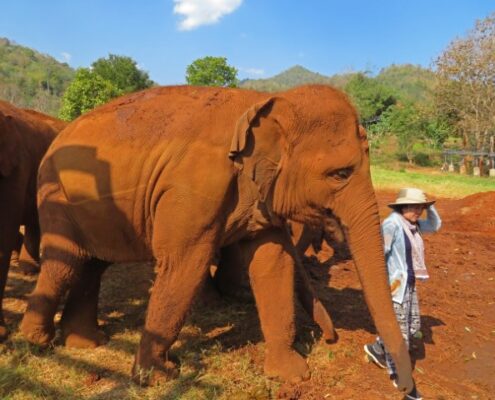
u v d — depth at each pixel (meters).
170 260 3.39
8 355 3.77
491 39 28.53
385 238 3.58
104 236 3.74
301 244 5.41
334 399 3.33
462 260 7.48
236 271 5.27
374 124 40.31
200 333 4.34
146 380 3.36
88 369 3.64
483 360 4.17
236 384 3.46
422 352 4.25
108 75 45.00
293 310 3.69
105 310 4.86
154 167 3.44
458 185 19.83
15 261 6.57
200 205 3.31
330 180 3.18
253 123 3.18
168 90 3.76
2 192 4.41
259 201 3.42
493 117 28.06
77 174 3.64
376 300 3.04
